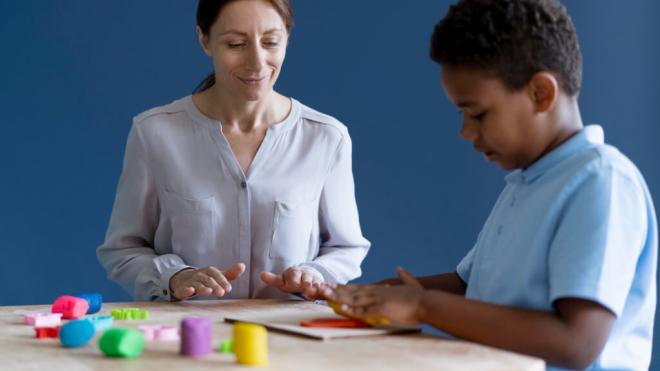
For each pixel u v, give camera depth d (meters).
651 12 2.95
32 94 2.99
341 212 1.90
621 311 1.09
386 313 1.12
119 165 3.06
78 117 3.02
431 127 3.11
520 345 1.06
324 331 1.15
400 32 3.11
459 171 3.10
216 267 1.83
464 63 1.14
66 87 3.01
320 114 1.91
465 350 1.04
